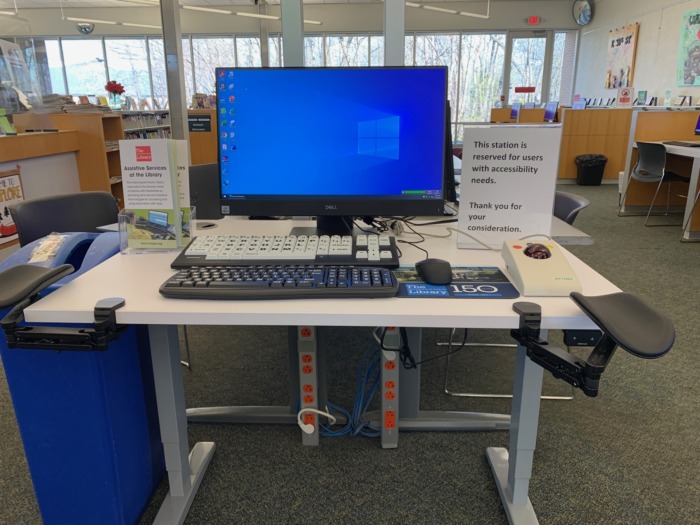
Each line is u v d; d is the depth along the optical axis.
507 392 2.13
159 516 1.38
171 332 1.33
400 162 1.30
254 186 1.33
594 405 2.00
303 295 0.91
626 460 1.67
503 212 1.24
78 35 10.70
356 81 1.27
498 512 1.44
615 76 9.09
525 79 10.74
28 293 0.86
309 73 1.27
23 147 4.20
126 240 1.24
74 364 1.17
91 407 1.20
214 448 1.71
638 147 5.19
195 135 5.41
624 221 5.33
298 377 1.85
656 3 7.82
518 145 1.21
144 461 1.44
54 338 0.87
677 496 1.50
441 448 1.74
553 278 0.94
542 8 10.23
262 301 0.91
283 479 1.59
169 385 1.34
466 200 1.25
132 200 1.23
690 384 2.14
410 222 1.63
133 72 10.97
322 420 1.85
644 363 2.32
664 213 5.63
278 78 1.28
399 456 1.70
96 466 1.25
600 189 7.41
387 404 1.70
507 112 9.27
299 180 1.32
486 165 1.22
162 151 1.21
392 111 1.28
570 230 1.62
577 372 0.82
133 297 0.93
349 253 1.10
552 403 2.01
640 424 1.87
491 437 1.80
